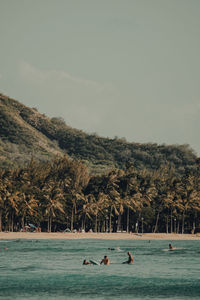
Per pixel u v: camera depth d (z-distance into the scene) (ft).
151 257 406.00
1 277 282.36
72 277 284.61
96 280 276.00
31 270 310.24
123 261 369.50
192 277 288.71
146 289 251.80
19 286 256.11
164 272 308.40
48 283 265.54
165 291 247.09
